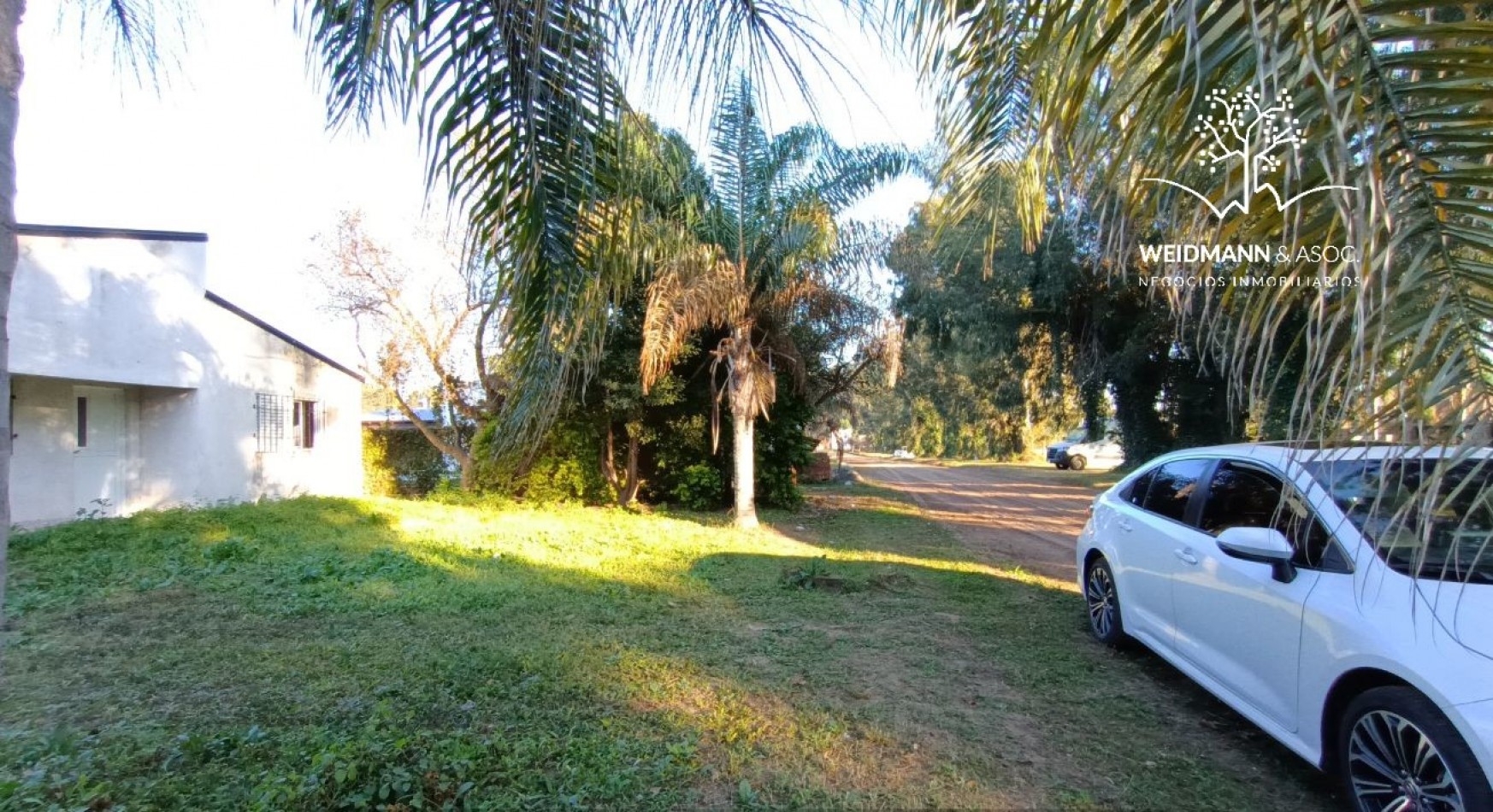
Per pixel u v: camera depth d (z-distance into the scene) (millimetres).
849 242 11875
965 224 8438
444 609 6250
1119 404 15570
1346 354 1440
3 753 3447
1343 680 3029
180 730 3773
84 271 10281
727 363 13438
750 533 11484
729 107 3303
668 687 4453
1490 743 2416
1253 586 3609
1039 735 3877
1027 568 8695
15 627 5598
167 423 12203
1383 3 1376
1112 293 12250
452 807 2980
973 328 16188
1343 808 3178
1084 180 1833
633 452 14617
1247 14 1383
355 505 12805
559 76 2848
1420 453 1381
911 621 6117
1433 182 1370
